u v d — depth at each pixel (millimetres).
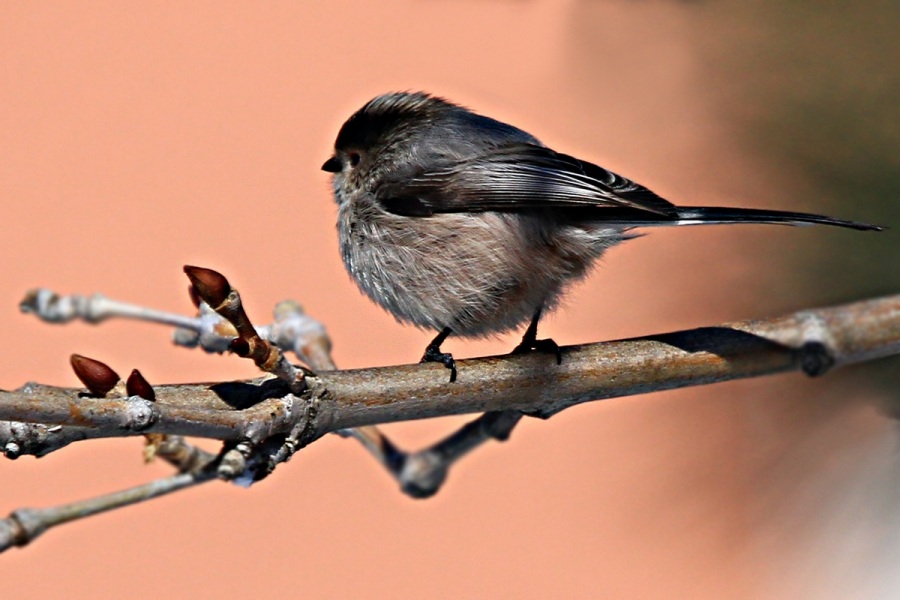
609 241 2363
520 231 2359
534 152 2363
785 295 2371
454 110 2379
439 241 2361
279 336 2348
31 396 2285
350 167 2373
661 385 2334
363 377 2314
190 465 2312
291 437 2307
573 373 2328
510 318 2367
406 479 2352
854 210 2365
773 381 2375
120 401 2291
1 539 2303
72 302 2332
